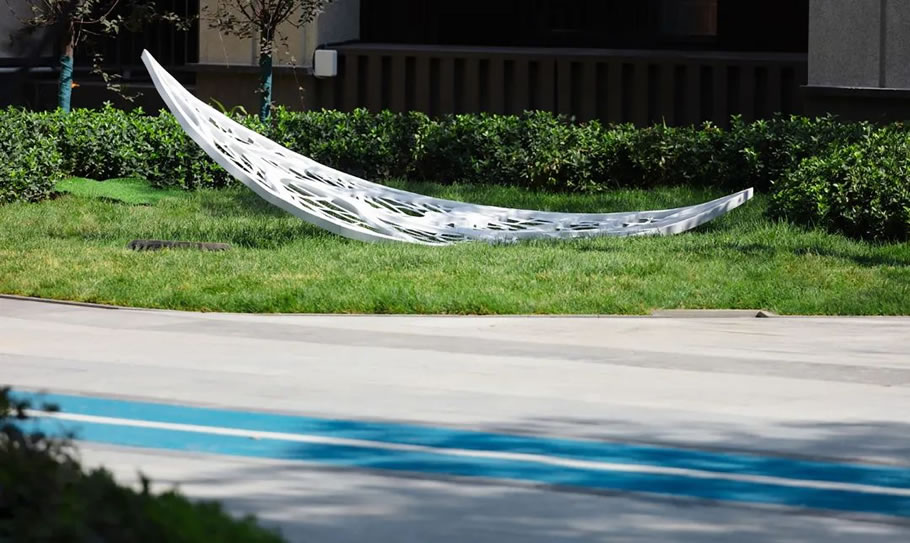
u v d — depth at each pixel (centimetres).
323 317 1620
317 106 2992
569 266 1883
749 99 2823
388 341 1463
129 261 1911
